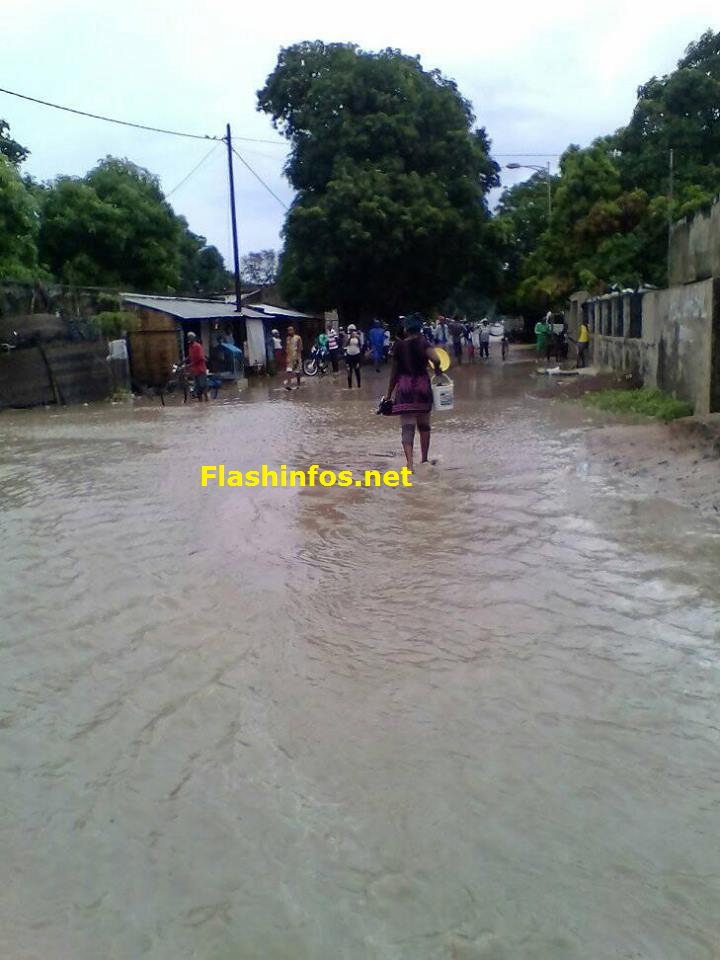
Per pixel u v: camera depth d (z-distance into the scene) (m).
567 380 20.78
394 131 34.97
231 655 4.58
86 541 7.02
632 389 16.14
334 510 7.80
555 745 3.53
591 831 2.97
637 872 2.76
